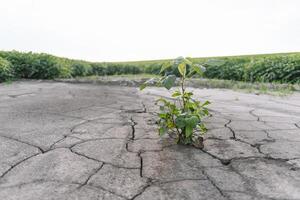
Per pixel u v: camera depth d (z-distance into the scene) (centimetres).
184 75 209
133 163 175
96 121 282
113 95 493
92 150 197
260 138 231
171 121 205
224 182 153
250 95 543
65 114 313
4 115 301
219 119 301
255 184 151
